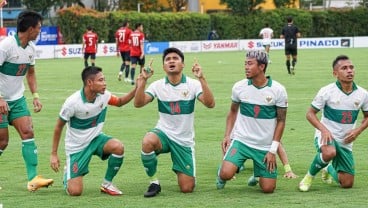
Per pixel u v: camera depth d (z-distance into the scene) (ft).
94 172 41.83
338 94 36.58
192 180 36.09
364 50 204.44
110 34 226.17
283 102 35.65
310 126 59.93
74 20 219.00
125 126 61.41
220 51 219.00
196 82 36.60
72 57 191.72
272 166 35.58
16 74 37.55
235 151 36.32
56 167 36.17
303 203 33.14
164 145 35.96
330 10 259.19
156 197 35.01
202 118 66.08
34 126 61.82
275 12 250.57
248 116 36.04
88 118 35.53
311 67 135.85
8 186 38.17
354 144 50.75
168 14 238.48
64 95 88.48
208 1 284.41
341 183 36.96
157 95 36.35
